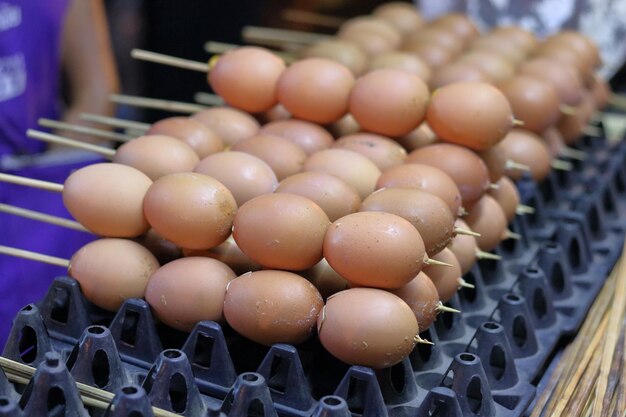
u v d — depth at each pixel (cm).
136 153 74
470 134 79
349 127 86
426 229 68
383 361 63
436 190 73
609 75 131
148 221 70
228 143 83
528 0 131
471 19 132
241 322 65
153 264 70
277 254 66
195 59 156
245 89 85
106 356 65
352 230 65
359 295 64
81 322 69
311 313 65
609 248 93
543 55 114
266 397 61
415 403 66
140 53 90
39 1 111
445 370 70
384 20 121
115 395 61
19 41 110
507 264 87
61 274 104
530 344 73
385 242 64
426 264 67
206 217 67
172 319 67
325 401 60
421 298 67
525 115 96
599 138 119
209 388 65
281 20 152
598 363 73
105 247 69
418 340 65
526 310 73
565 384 71
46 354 61
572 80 105
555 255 82
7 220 98
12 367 64
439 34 113
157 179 73
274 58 86
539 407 69
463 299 79
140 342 67
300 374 64
